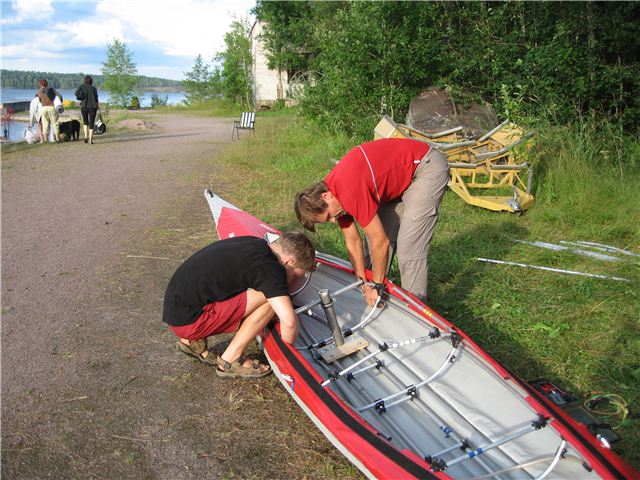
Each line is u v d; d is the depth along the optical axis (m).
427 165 3.71
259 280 3.14
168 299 3.38
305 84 14.51
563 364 3.77
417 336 3.61
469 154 8.13
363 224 3.50
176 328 3.41
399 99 10.53
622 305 4.54
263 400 3.50
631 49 8.84
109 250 6.05
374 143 3.68
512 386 2.92
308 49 26.75
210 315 3.36
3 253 5.91
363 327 3.89
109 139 16.09
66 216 7.37
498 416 2.84
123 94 39.97
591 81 8.60
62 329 4.28
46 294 4.89
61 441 3.06
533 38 9.64
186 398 3.49
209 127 20.83
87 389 3.54
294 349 3.26
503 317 4.44
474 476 2.55
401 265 3.96
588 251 5.68
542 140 7.78
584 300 4.64
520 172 7.66
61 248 6.10
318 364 3.50
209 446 3.06
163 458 2.96
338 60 11.38
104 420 3.25
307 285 4.50
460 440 2.78
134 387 3.58
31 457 2.93
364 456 2.51
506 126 7.90
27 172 10.36
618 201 6.81
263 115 24.89
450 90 9.75
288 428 3.23
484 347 4.01
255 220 5.74
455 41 10.57
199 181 9.56
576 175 7.31
